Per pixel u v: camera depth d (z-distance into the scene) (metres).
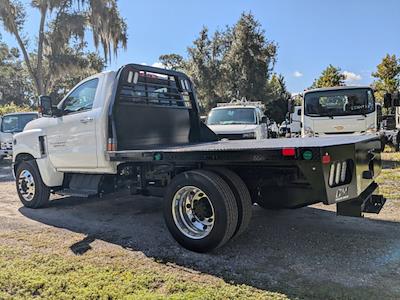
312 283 3.27
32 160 6.29
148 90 5.72
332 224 5.07
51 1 20.77
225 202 3.84
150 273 3.51
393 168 10.09
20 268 3.61
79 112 5.50
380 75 33.62
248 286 3.23
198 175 4.00
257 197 4.52
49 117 5.98
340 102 10.53
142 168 4.94
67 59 22.12
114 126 5.10
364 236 4.52
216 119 11.35
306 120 10.87
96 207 6.33
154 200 6.85
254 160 3.67
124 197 7.16
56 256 3.96
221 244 3.92
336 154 3.54
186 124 6.50
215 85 32.12
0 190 8.36
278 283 3.28
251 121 11.05
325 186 3.39
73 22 21.12
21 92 41.56
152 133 5.74
